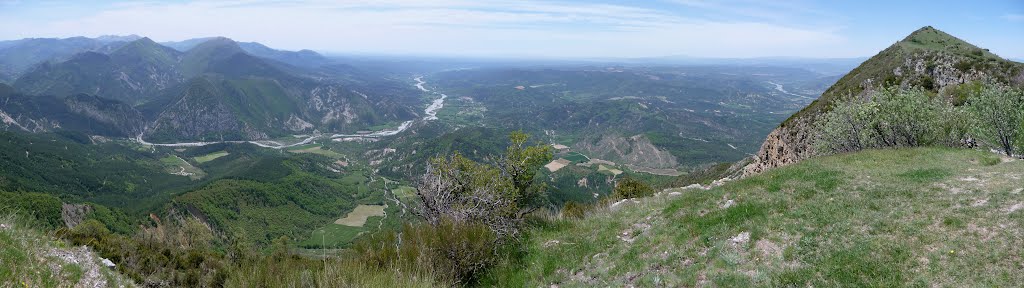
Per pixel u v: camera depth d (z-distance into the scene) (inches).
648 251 465.4
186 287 657.0
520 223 647.1
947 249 330.3
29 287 324.8
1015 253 308.0
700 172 4554.6
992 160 620.1
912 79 2274.9
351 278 406.6
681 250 438.9
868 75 2647.6
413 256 471.2
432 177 617.6
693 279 369.1
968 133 828.0
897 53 2657.5
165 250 797.2
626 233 565.3
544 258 521.3
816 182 577.3
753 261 379.6
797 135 1829.5
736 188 636.1
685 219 529.3
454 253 488.1
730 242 427.2
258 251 606.2
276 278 408.2
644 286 385.1
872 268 327.3
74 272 385.4
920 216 399.2
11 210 447.8
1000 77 1860.2
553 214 781.9
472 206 599.5
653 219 586.6
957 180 505.4
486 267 518.9
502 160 833.5
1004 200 402.6
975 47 2367.1
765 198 537.0
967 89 1154.7
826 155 907.4
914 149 768.9
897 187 502.6
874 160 710.5
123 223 4372.5
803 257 364.8
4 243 360.8
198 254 804.6
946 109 856.9
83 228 869.8
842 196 496.4
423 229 518.9
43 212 3646.7
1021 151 745.0
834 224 412.8
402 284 396.8
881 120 877.2
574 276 461.7
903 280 309.0
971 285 288.2
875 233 381.4
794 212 461.1
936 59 2277.3
